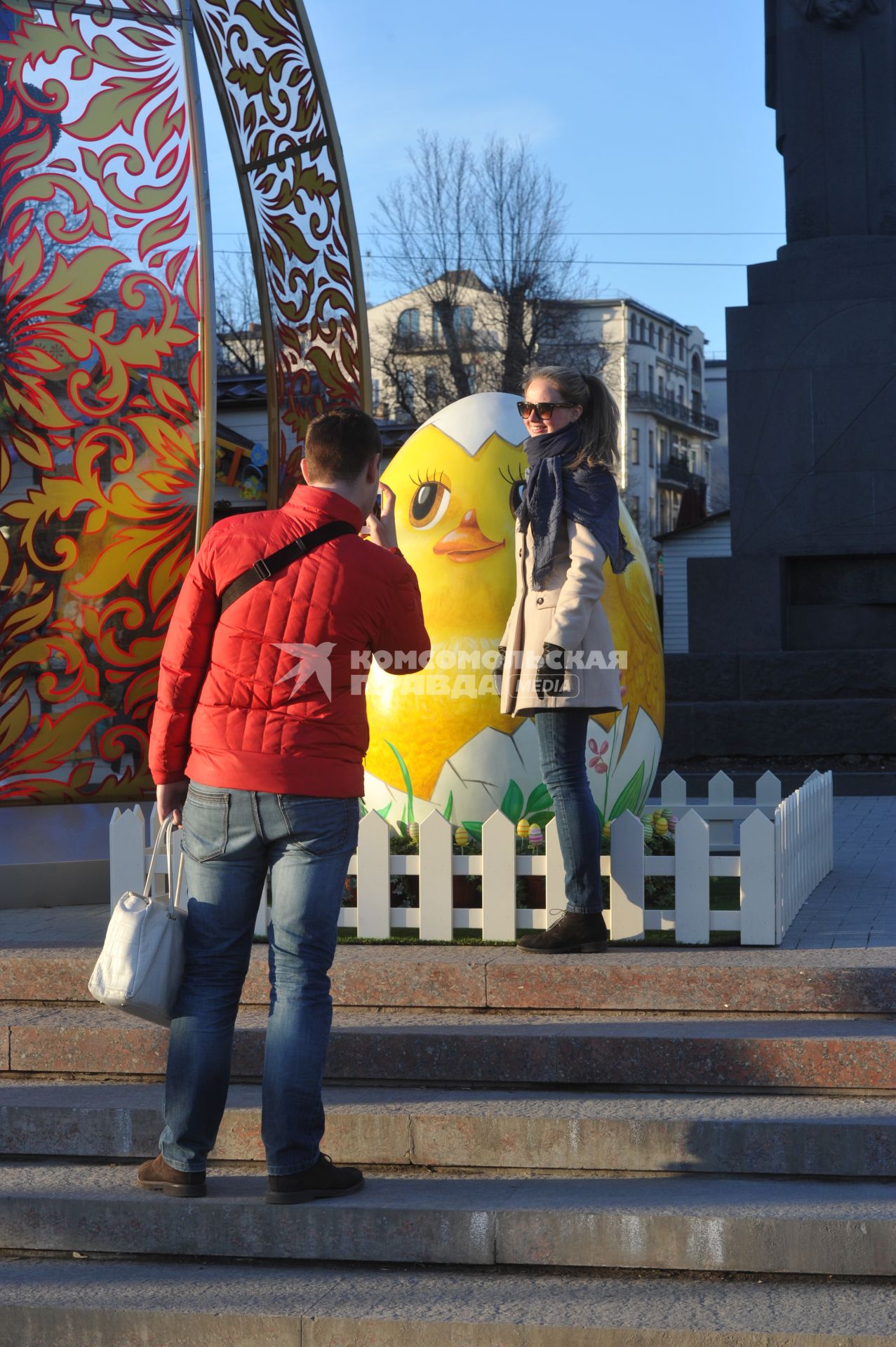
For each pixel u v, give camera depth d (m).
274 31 7.23
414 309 44.84
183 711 3.66
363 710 3.68
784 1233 3.29
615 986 4.28
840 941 4.74
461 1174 3.77
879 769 11.52
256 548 3.60
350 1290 3.33
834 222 13.39
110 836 5.07
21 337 6.14
